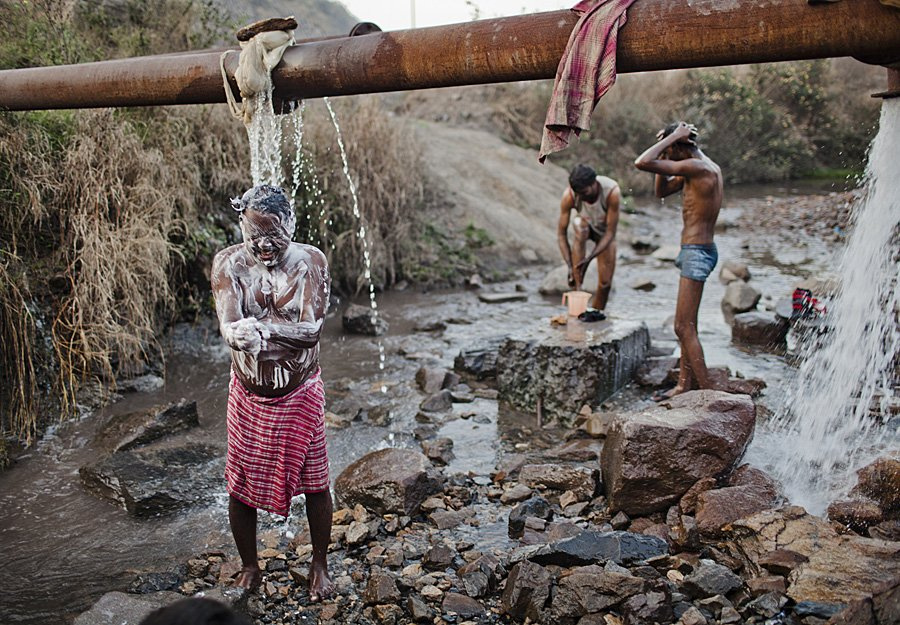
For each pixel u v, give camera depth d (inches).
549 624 135.4
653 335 313.3
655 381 253.4
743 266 412.8
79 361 245.0
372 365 288.4
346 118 414.0
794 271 430.0
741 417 184.4
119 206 265.9
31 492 191.3
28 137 259.6
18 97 204.1
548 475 189.6
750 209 658.2
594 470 188.1
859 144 852.6
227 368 282.2
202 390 260.4
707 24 122.4
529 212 530.6
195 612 56.2
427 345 313.3
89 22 346.9
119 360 254.8
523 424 234.4
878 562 137.3
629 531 168.6
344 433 225.5
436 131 621.0
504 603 140.3
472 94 724.0
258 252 134.2
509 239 478.0
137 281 260.7
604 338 246.1
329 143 393.1
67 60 298.5
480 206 494.6
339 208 379.9
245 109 161.2
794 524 149.8
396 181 418.0
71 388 233.8
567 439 220.4
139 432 212.2
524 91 732.0
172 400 249.4
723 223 585.6
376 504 177.3
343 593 148.6
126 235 262.2
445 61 143.5
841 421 206.4
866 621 122.4
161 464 196.9
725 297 346.9
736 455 177.6
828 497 172.4
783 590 135.2
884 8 113.1
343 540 167.0
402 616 140.3
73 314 245.3
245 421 142.7
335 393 256.5
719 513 158.9
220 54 168.7
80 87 190.4
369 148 410.0
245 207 132.0
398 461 186.9
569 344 237.9
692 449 173.5
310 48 157.9
